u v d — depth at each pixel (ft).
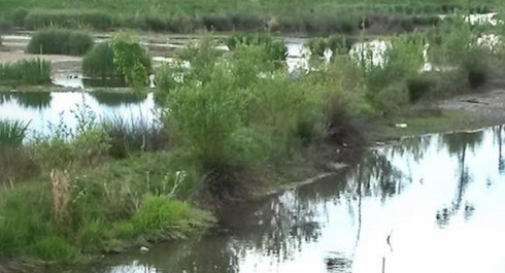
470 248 58.75
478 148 96.32
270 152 75.72
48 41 169.68
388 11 254.27
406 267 54.29
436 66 132.16
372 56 112.47
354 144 90.94
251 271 53.01
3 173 58.39
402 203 71.72
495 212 68.90
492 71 134.41
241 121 74.43
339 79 97.30
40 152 62.13
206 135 66.69
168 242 56.70
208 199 65.36
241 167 69.56
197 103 66.80
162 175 63.57
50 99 115.65
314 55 115.75
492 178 82.02
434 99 118.42
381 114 102.94
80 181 57.36
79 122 86.58
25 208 53.42
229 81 70.59
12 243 50.11
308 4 271.69
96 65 139.44
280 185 73.31
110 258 53.06
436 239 60.90
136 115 94.27
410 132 101.14
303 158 80.12
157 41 195.52
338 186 76.54
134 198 58.29
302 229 62.85
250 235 60.70
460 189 77.10
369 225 64.34
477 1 288.92
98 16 224.74
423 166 86.58
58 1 268.82
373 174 81.97
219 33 219.61
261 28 227.20
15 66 130.62
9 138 65.77
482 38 157.69
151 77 127.44
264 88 80.38
